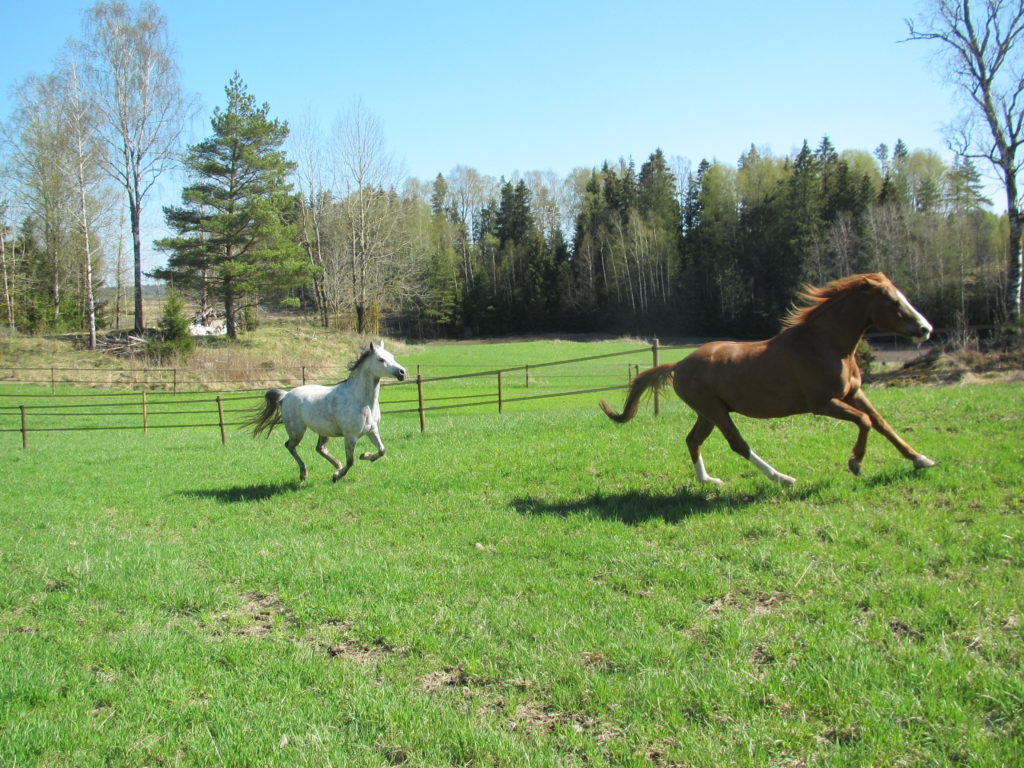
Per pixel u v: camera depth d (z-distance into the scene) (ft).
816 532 21.56
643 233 259.19
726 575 19.27
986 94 77.92
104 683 15.83
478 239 356.18
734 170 266.98
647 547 22.03
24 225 181.06
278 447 54.19
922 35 80.74
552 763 11.78
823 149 257.96
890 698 12.72
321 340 173.99
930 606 16.11
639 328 256.73
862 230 203.41
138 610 20.34
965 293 172.76
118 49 144.36
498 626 17.40
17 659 17.17
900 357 106.22
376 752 12.55
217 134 152.66
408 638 17.22
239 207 152.46
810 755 11.59
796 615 16.63
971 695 12.75
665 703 13.32
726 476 29.12
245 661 16.53
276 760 12.36
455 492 31.71
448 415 67.87
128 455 54.03
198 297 186.09
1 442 68.08
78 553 26.43
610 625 16.90
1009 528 19.77
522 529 25.45
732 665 14.44
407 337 277.03
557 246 296.10
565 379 119.96
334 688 15.01
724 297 238.27
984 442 28.17
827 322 25.58
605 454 34.91
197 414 91.45
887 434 25.98
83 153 143.02
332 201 217.15
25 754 13.02
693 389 27.89
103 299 222.48
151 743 13.24
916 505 22.75
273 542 26.43
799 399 26.21
